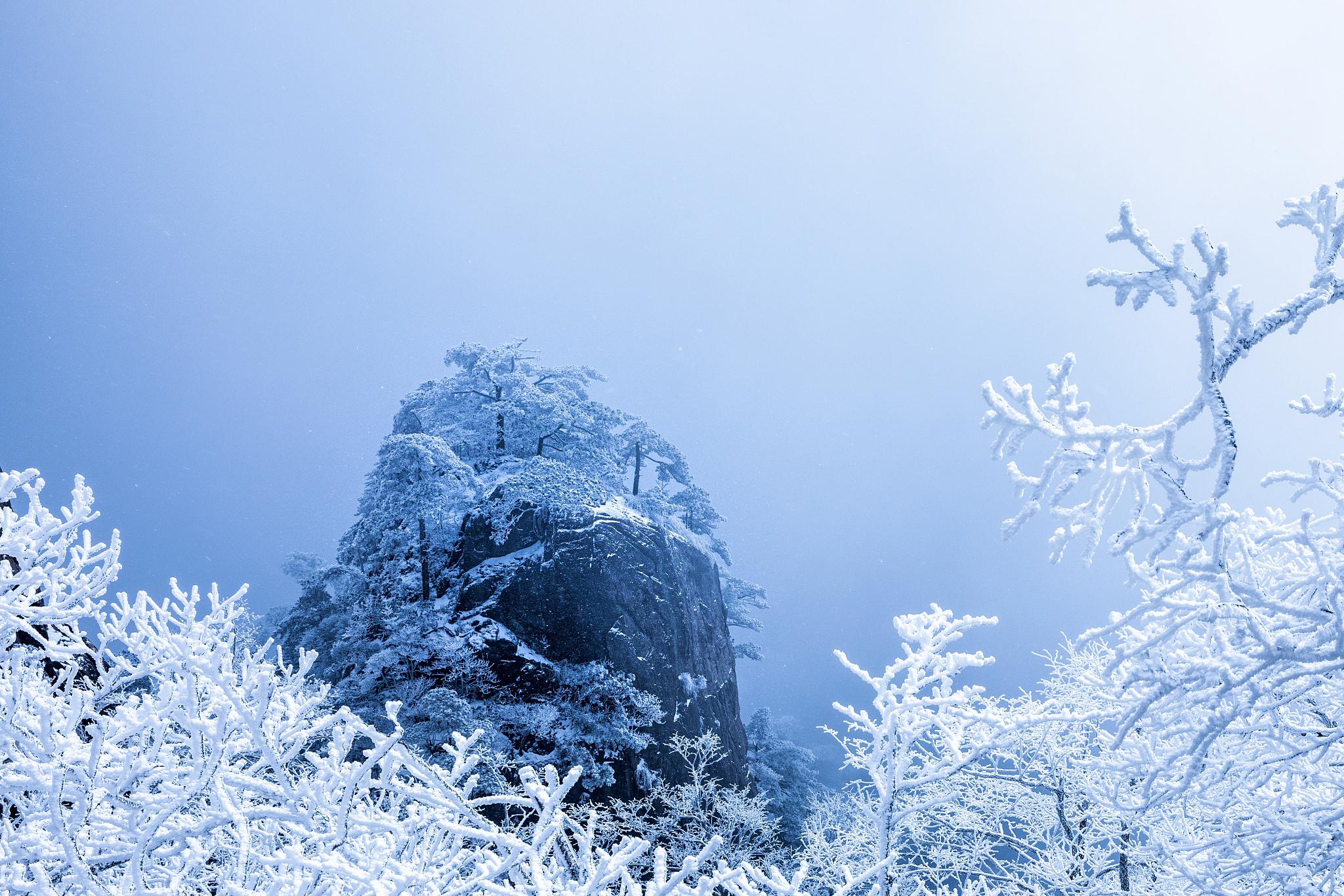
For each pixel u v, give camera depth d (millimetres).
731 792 22703
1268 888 5391
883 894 5781
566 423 38562
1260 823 5191
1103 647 9438
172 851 3451
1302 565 5730
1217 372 3383
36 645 5945
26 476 5594
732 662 36438
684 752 25469
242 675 4016
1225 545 3594
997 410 3660
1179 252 3299
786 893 4707
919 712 6266
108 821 3326
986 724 6117
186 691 3605
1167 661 4395
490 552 30969
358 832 3760
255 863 4121
